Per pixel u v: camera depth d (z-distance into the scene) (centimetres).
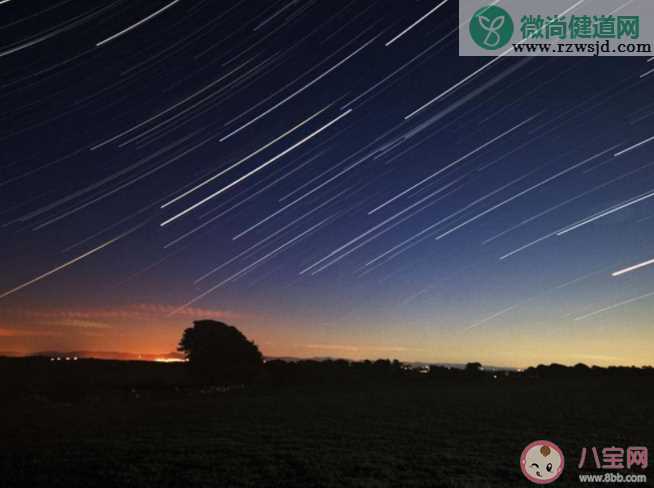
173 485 1462
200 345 5400
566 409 3181
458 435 2252
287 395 4359
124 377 5228
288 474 1575
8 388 4044
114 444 2030
